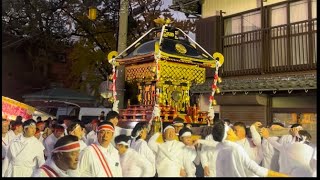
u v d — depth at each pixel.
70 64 21.05
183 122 6.21
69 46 20.45
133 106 7.25
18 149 5.41
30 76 18.69
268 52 10.43
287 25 9.99
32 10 17.41
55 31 18.42
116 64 7.61
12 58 17.97
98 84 20.27
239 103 10.79
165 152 5.07
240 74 11.16
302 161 4.62
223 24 12.06
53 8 18.08
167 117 6.46
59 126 6.13
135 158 4.62
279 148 5.59
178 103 6.97
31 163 5.47
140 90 7.28
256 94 10.32
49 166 3.68
